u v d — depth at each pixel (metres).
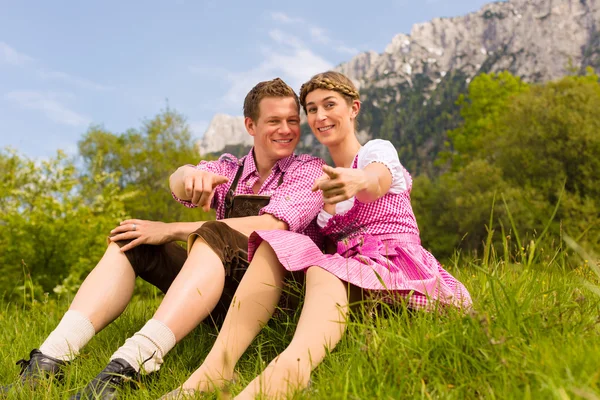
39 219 12.61
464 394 1.61
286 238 2.22
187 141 34.97
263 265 2.22
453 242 31.77
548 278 2.39
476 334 1.82
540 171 29.61
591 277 2.42
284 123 2.85
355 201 2.53
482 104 42.38
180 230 2.61
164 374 2.27
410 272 2.39
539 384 1.50
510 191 28.05
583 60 152.25
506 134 32.59
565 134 29.55
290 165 2.86
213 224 2.40
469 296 2.37
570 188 28.98
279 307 2.42
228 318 2.15
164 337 2.20
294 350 1.89
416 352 1.80
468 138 42.44
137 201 31.59
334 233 2.66
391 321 2.02
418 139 151.62
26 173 18.09
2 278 11.51
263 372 1.83
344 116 2.72
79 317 2.40
